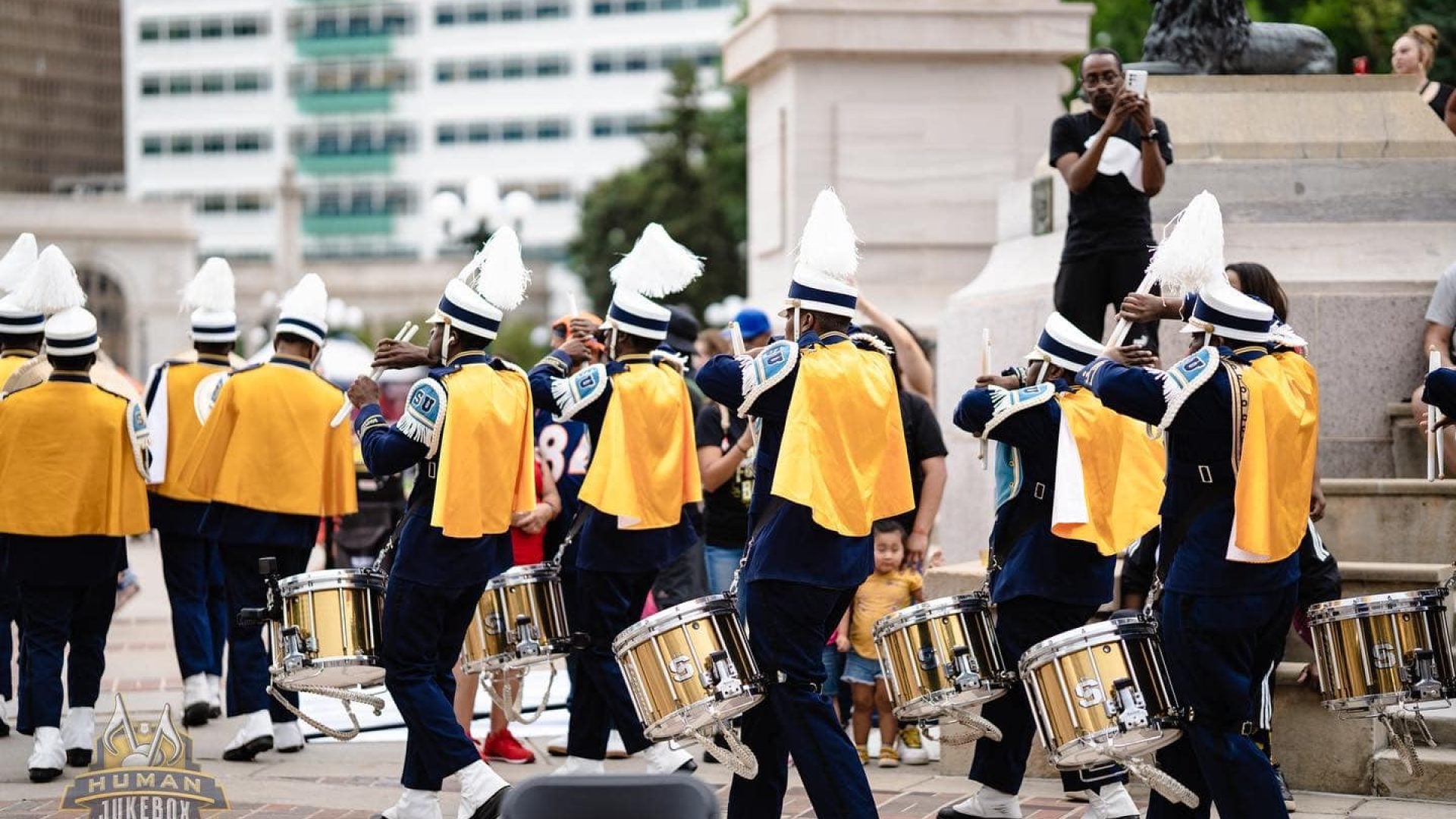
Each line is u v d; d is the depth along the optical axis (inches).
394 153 4552.2
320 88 4574.3
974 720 333.1
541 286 4010.8
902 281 782.5
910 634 339.6
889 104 782.5
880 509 320.5
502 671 391.2
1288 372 304.0
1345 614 320.2
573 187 4441.4
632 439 377.7
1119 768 338.3
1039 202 537.3
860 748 424.5
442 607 347.6
